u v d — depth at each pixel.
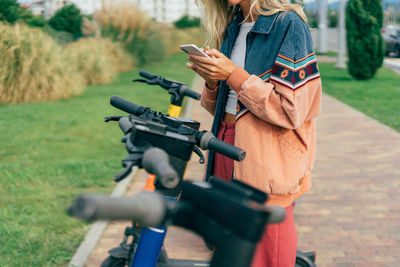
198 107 10.27
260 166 1.99
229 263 0.83
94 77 14.69
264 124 2.00
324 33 27.02
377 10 15.29
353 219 4.18
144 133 1.21
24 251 3.39
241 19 2.24
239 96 1.93
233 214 0.84
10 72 10.80
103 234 3.74
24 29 11.54
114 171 5.48
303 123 2.05
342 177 5.40
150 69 19.33
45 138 7.14
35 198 4.52
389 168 5.75
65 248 3.46
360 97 12.31
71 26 19.53
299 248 3.62
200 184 0.93
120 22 19.55
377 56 15.55
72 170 5.48
